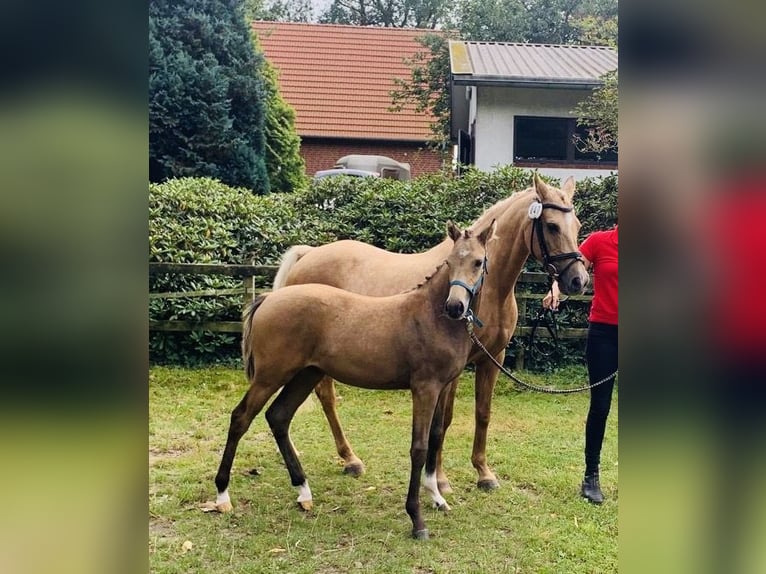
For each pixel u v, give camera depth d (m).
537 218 3.70
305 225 7.31
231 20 10.78
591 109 9.20
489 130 9.95
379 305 3.41
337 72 17.62
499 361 4.01
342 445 4.30
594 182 7.25
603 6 17.25
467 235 3.18
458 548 3.20
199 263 6.57
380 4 26.66
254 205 7.35
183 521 3.42
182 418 5.16
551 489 3.98
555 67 10.23
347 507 3.69
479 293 3.30
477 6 16.72
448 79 13.71
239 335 6.80
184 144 10.05
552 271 3.71
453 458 4.55
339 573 2.93
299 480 3.66
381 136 15.89
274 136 12.15
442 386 3.34
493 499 3.84
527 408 5.80
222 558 3.02
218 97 10.06
